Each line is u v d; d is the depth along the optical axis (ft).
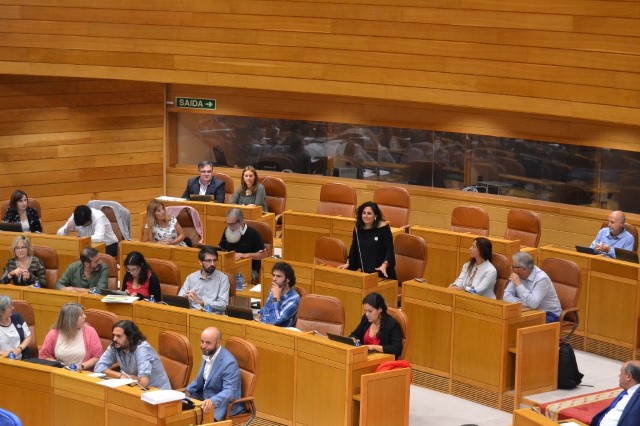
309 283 42.73
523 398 36.88
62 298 40.32
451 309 39.09
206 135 63.82
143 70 57.72
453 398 39.04
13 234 47.78
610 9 45.80
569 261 41.45
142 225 52.16
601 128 52.08
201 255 40.93
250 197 54.44
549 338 37.47
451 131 56.75
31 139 61.16
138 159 63.82
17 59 58.90
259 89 59.26
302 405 34.73
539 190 55.01
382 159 59.47
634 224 51.31
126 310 38.96
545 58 47.93
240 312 36.94
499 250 46.03
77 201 62.90
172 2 56.75
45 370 32.19
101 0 57.67
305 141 61.52
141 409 29.86
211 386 32.27
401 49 51.85
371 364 33.68
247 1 55.26
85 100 62.18
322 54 53.93
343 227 50.42
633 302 42.01
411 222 58.39
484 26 49.44
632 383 30.60
